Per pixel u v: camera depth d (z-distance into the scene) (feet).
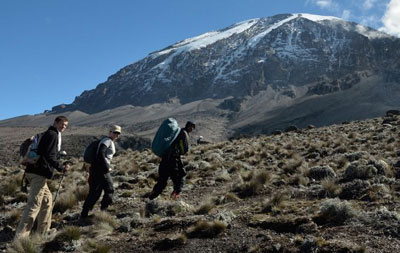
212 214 29.86
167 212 33.01
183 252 23.57
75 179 52.34
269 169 53.36
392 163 44.83
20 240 24.71
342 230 24.76
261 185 40.22
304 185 40.37
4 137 636.48
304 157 61.87
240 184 41.42
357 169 38.96
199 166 58.13
